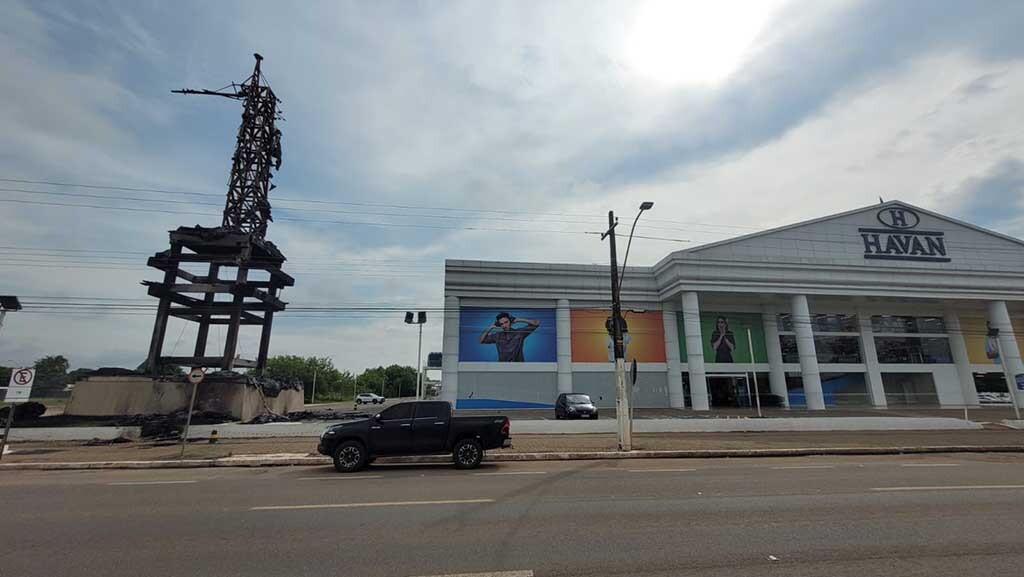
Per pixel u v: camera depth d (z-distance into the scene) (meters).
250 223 31.58
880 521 7.19
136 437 21.05
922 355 43.62
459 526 7.02
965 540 6.22
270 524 7.22
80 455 16.45
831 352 42.66
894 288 39.66
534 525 7.05
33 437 20.48
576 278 39.44
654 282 40.66
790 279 38.44
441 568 5.32
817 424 24.42
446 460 14.87
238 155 32.09
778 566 5.29
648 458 15.80
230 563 5.54
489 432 13.41
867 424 24.59
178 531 6.89
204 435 21.77
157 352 27.45
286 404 32.66
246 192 31.94
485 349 37.78
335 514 7.82
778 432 23.30
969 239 42.75
